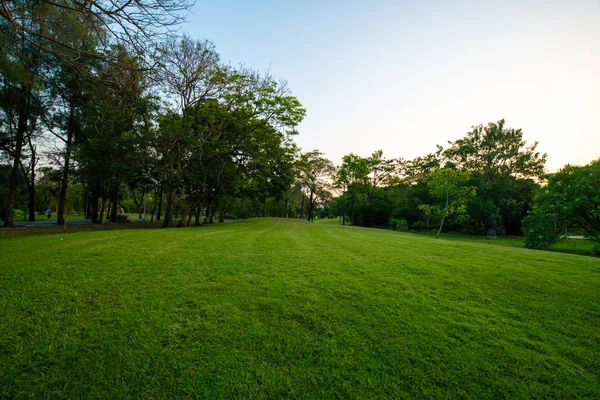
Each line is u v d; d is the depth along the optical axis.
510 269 6.39
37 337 3.23
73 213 61.59
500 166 33.41
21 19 4.90
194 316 3.82
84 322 3.57
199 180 20.38
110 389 2.59
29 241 8.66
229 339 3.35
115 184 25.42
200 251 7.57
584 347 3.48
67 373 2.74
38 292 4.31
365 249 8.89
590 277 5.94
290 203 63.78
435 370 2.99
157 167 19.50
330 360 3.08
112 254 6.75
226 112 19.42
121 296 4.32
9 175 25.95
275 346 3.28
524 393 2.72
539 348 3.41
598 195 17.66
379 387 2.75
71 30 5.37
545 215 20.14
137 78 6.09
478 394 2.71
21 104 16.80
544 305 4.55
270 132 21.73
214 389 2.65
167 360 2.98
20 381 2.62
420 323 3.85
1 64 6.99
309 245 9.56
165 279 5.11
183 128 17.81
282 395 2.63
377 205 44.47
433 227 40.09
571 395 2.73
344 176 40.34
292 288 4.88
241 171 23.89
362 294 4.70
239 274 5.55
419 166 40.97
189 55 16.73
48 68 7.50
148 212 71.12
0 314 3.63
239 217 63.72
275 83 20.78
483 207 30.17
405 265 6.63
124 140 17.73
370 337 3.51
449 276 5.82
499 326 3.87
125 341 3.23
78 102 17.14
